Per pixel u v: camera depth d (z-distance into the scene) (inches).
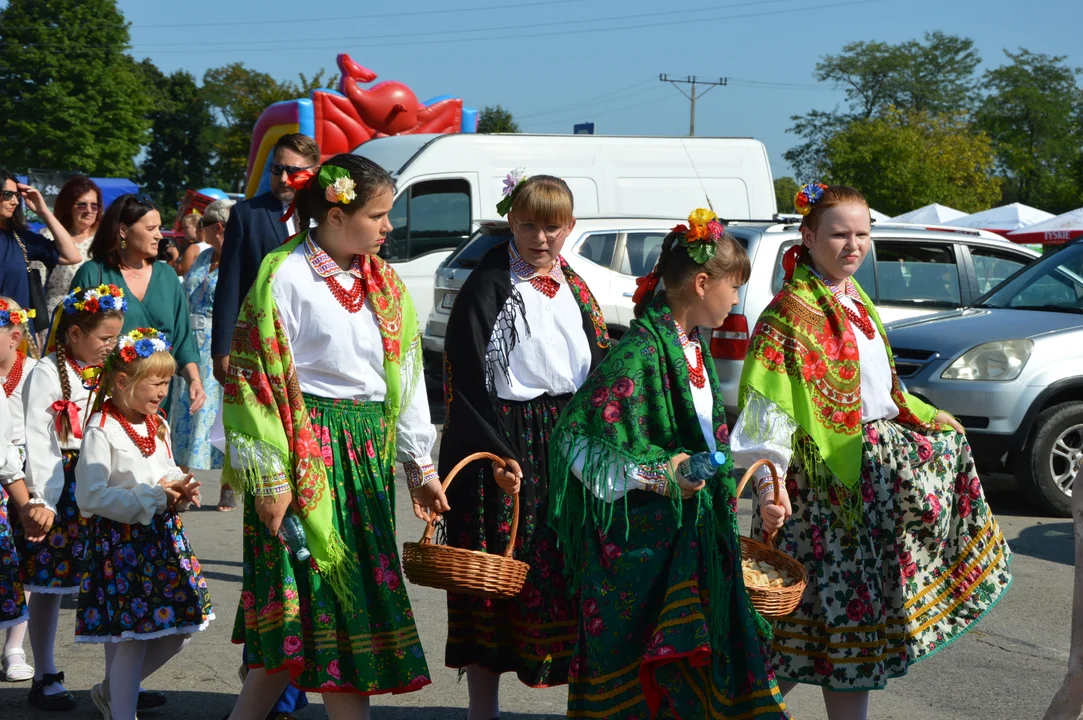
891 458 138.6
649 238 414.6
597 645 117.6
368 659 123.2
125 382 149.7
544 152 507.2
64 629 200.4
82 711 160.1
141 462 150.5
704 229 118.3
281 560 123.3
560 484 118.6
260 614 124.0
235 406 122.7
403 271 481.4
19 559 162.1
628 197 521.0
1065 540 262.5
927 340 288.7
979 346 279.9
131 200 207.3
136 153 2361.0
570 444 117.0
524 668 144.5
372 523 128.3
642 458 114.7
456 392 146.6
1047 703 165.9
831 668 134.1
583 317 154.1
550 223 147.2
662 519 117.3
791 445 132.9
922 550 141.9
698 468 111.7
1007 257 364.2
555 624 143.7
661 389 117.1
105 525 147.8
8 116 2247.8
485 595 130.3
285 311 125.0
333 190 123.2
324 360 126.5
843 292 141.8
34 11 2262.6
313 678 123.0
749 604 115.3
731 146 542.0
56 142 2219.5
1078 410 279.4
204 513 286.0
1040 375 276.8
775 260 322.3
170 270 217.0
